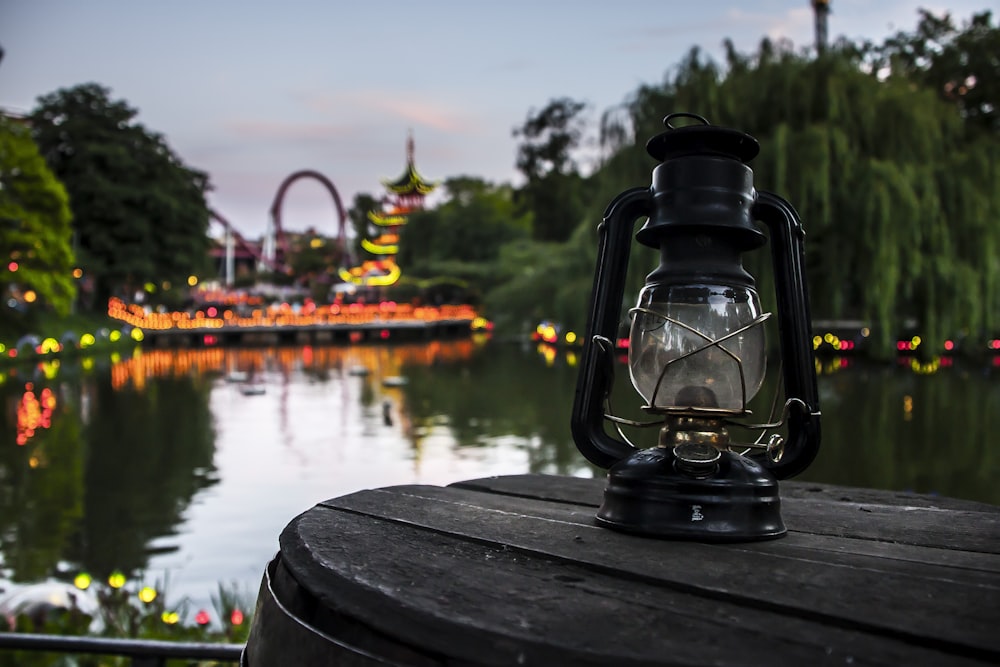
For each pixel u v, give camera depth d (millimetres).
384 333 61750
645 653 679
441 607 786
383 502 1275
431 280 65688
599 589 857
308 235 102438
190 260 48188
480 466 13539
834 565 939
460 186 78500
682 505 1057
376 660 738
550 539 1043
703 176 1128
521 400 21531
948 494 9266
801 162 13516
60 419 19938
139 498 11844
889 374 15398
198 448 16016
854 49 15492
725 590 837
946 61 25156
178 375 30797
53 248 33156
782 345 1226
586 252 19234
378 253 83375
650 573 899
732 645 700
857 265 14109
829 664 665
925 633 717
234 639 4344
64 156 46406
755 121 14508
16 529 10172
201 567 8375
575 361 33875
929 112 15383
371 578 871
